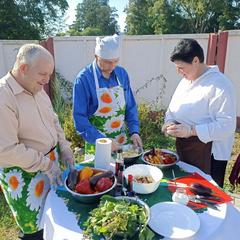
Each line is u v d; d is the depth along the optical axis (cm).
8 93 188
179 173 215
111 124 260
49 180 219
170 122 250
